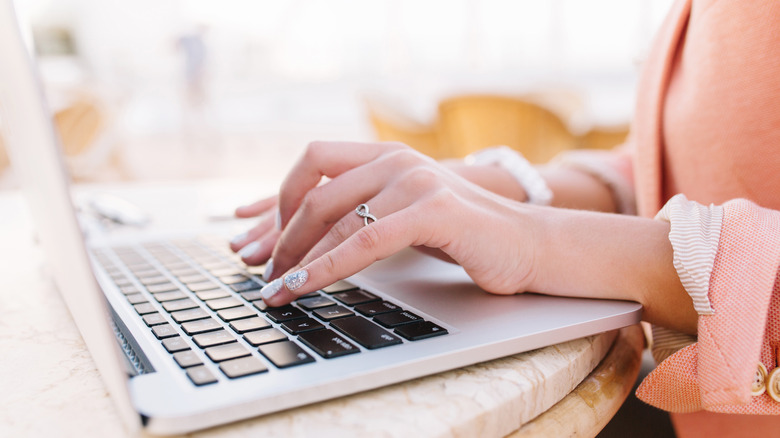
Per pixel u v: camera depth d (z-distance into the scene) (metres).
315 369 0.34
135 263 0.64
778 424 0.46
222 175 6.72
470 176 0.71
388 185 0.52
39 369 0.38
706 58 0.56
